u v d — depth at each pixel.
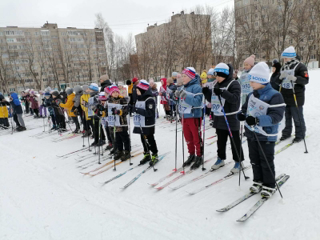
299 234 2.13
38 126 9.53
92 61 47.84
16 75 42.66
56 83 44.09
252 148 2.74
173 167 3.97
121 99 4.46
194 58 30.44
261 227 2.28
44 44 44.06
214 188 3.11
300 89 3.98
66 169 4.50
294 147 3.98
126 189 3.42
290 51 4.02
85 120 6.70
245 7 37.41
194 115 3.61
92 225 2.68
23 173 4.50
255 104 2.54
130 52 39.91
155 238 2.34
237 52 29.19
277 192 2.79
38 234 2.62
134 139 5.98
